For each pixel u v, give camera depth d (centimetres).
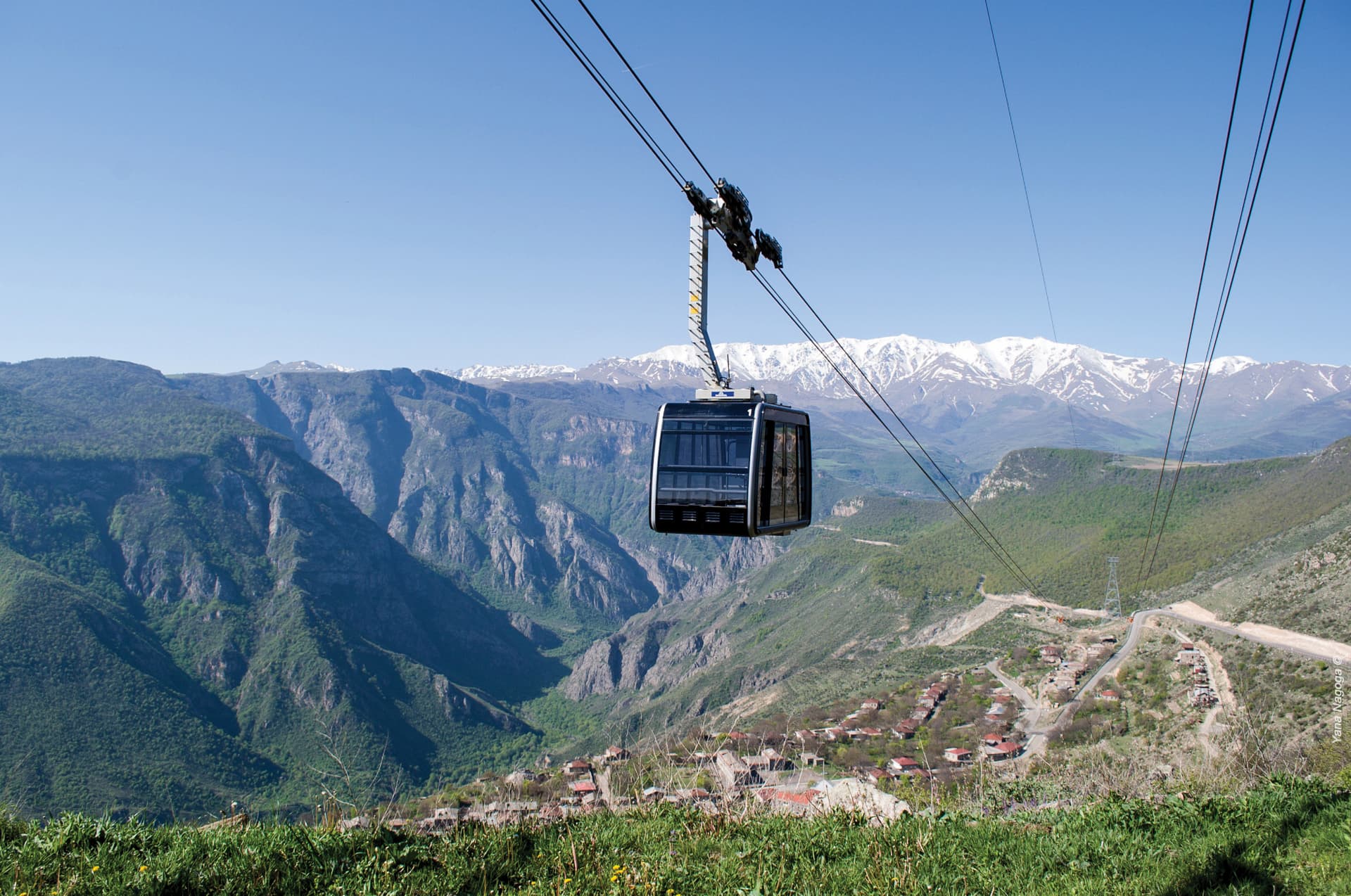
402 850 1128
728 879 1091
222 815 1309
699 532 2006
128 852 1085
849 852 1245
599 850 1196
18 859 1033
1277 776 1831
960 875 1134
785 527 2155
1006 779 1997
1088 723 8956
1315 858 1194
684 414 2053
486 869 1091
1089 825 1402
